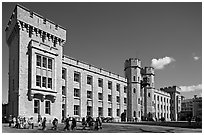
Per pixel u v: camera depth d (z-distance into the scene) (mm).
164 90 127250
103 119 60188
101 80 67438
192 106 154500
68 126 32531
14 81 41219
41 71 42406
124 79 78312
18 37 41125
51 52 44781
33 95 40438
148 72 95188
